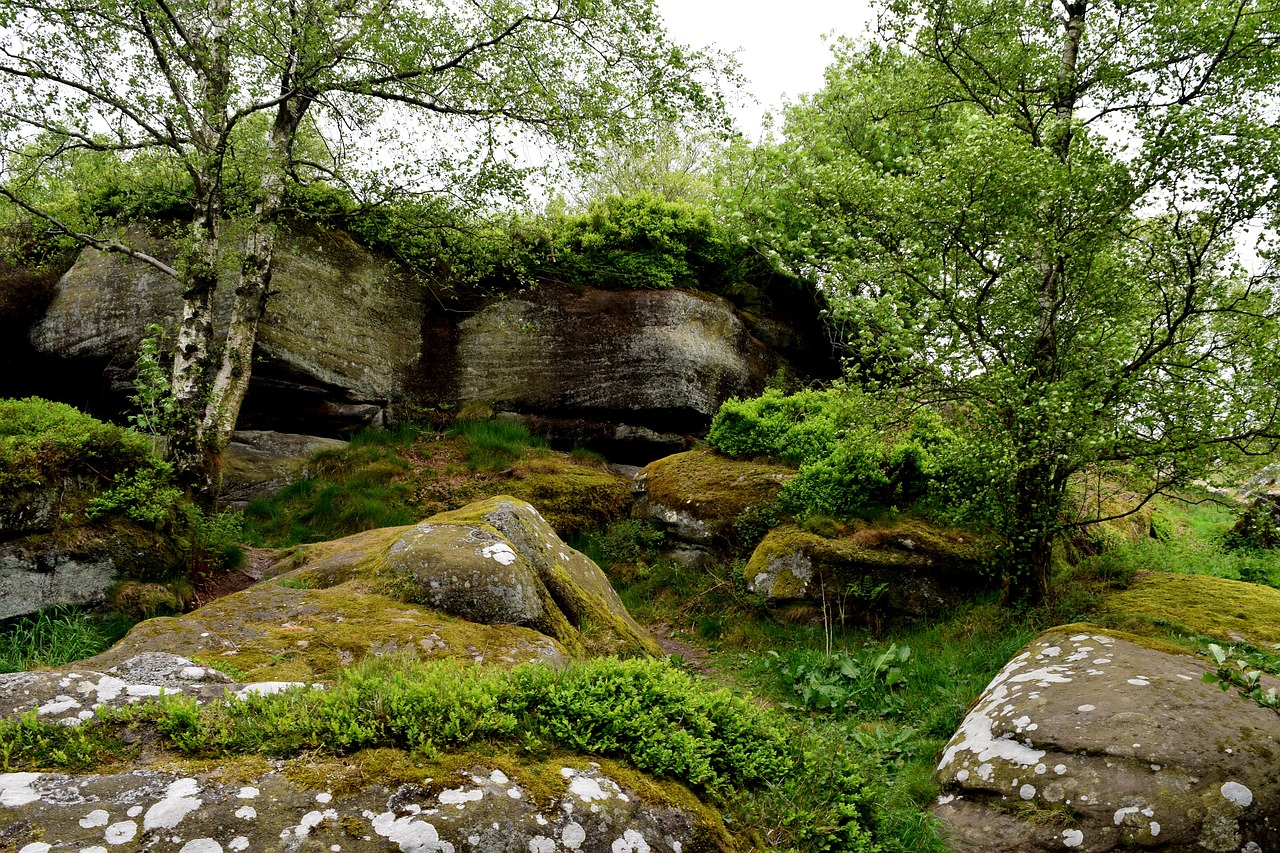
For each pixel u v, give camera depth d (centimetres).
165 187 1032
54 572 659
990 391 695
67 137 920
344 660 497
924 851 388
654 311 1434
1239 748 401
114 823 226
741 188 1498
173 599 714
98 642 620
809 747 396
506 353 1459
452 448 1357
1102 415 672
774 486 1038
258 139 1058
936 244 721
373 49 1007
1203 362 682
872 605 855
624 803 284
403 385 1411
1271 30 691
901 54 950
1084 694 468
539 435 1437
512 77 1052
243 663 475
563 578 728
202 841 226
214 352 1133
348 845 236
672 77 1065
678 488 1105
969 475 766
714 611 945
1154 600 706
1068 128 718
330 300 1313
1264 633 607
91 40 870
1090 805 395
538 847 257
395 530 842
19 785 233
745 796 337
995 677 569
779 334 1625
